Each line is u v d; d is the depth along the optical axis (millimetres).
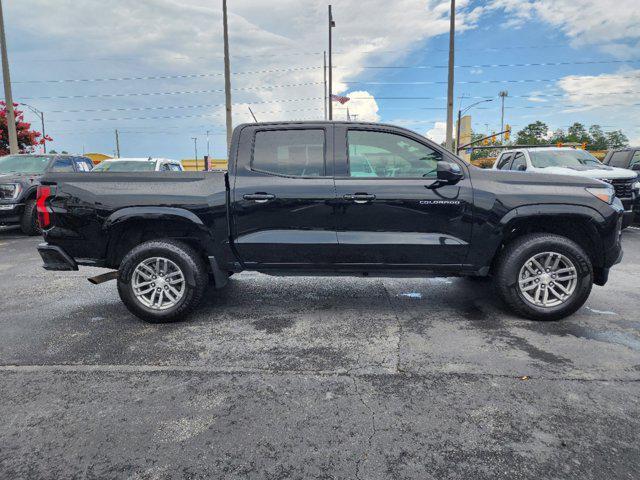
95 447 2248
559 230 4227
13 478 2021
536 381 2904
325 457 2152
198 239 4102
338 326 4008
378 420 2469
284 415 2529
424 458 2141
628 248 7926
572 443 2244
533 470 2047
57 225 4051
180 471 2061
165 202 3967
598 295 4898
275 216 4016
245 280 5770
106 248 4066
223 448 2230
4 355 3412
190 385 2898
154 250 3986
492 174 4047
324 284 5539
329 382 2926
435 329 3893
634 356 3283
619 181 8859
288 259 4090
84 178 4066
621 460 2109
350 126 4113
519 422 2438
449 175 3764
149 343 3641
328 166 4059
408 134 4082
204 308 4594
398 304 4668
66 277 6121
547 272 4012
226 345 3584
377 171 4082
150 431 2381
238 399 2713
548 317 4027
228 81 22141
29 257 7652
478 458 2139
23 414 2561
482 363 3184
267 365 3199
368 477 2010
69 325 4098
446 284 5500
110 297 5078
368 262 4062
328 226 4012
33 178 10062
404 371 3072
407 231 3998
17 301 4910
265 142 4133
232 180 4055
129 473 2051
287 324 4082
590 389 2791
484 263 4027
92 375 3059
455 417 2490
